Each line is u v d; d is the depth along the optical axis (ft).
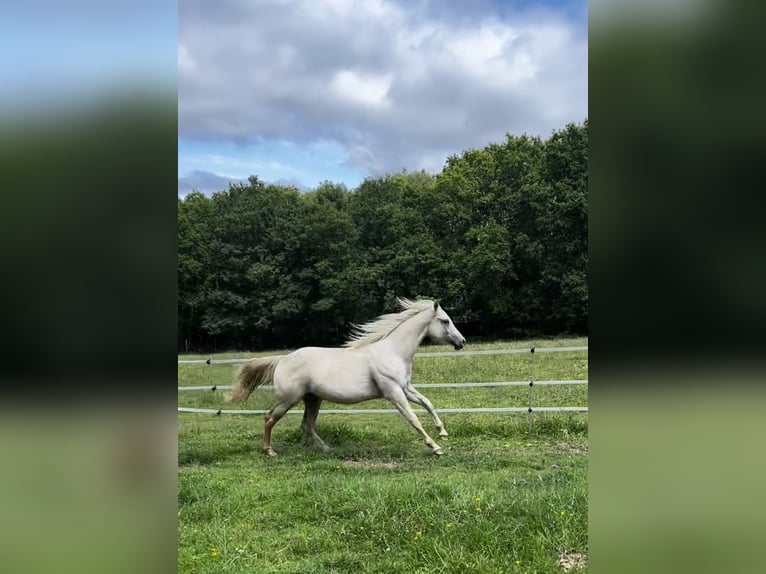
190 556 10.78
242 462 18.66
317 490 14.11
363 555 10.54
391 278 100.32
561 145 91.91
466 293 95.09
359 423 24.59
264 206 110.01
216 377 44.16
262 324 101.91
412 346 19.71
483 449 18.97
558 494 11.75
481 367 36.99
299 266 106.22
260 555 10.91
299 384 19.49
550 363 36.73
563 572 9.11
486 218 103.14
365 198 113.91
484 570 9.47
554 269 88.02
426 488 13.10
